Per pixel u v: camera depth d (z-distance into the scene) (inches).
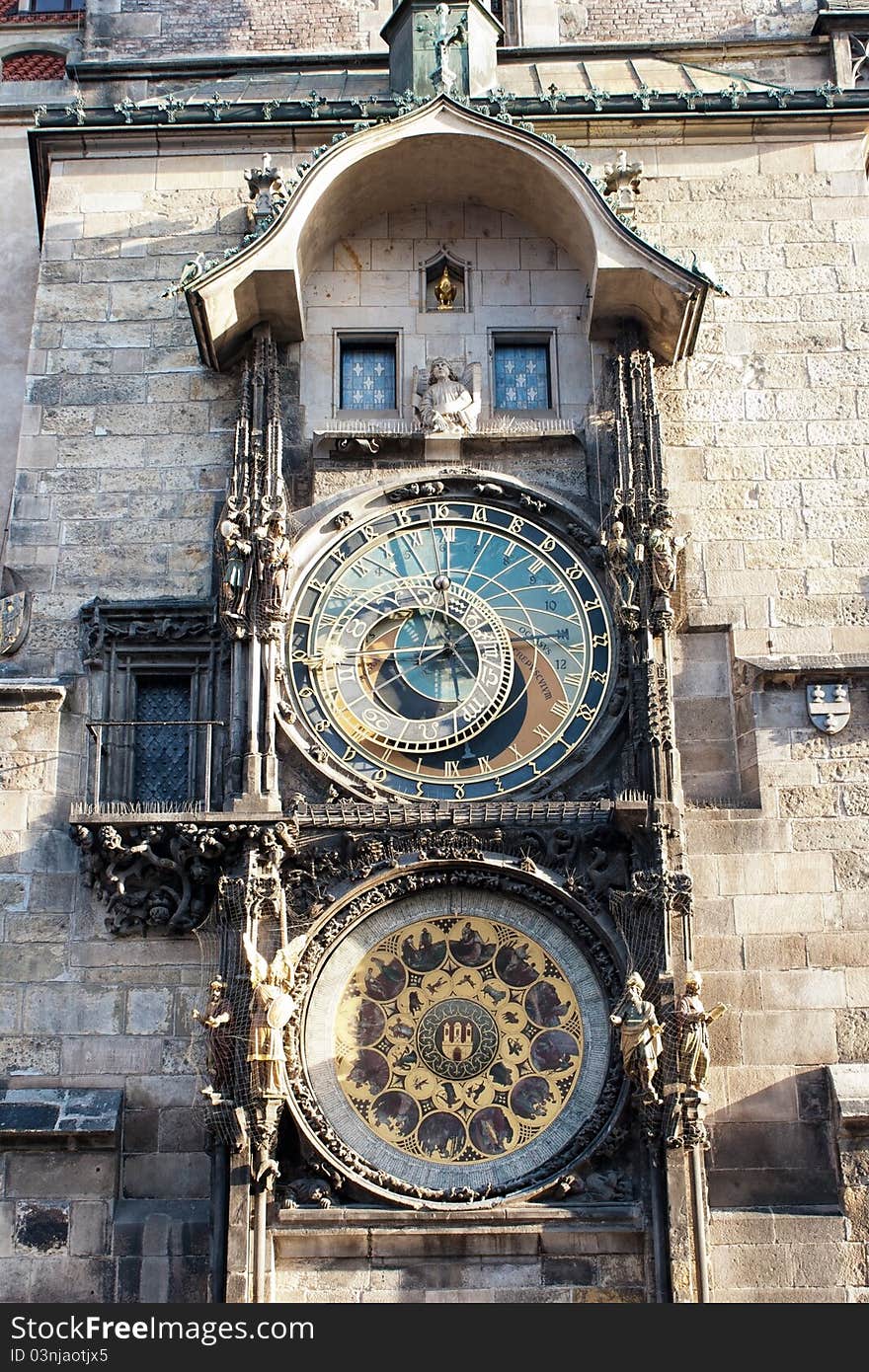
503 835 861.8
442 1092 833.5
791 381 985.5
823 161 1030.4
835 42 1138.0
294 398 975.6
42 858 884.0
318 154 954.7
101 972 867.4
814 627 935.0
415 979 850.1
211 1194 815.1
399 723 900.0
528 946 854.5
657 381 984.3
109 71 1139.9
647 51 1147.3
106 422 976.9
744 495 960.9
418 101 1001.5
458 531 939.3
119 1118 840.9
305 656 909.8
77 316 1000.9
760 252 1011.9
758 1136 840.3
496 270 1003.9
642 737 877.8
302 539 931.3
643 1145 816.9
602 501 941.2
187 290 923.4
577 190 960.9
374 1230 808.9
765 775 898.1
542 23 1195.3
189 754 910.4
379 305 995.9
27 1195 828.0
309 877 858.1
